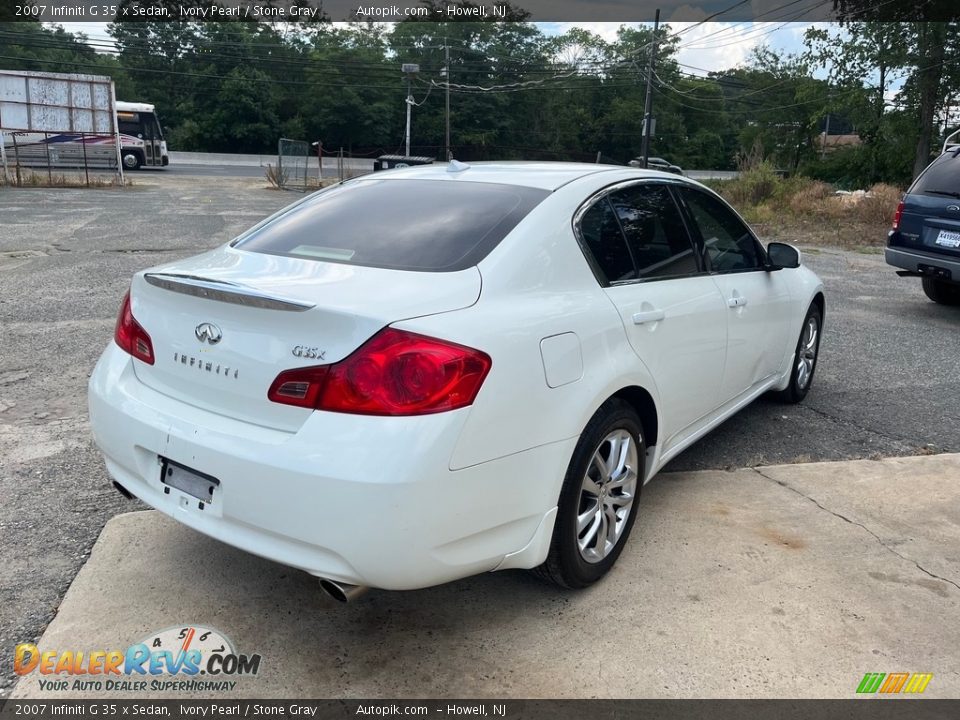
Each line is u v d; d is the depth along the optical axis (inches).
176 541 124.8
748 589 115.8
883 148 1820.9
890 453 171.6
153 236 498.9
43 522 129.3
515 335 95.5
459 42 2967.5
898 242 324.2
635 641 103.4
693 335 133.9
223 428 93.0
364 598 112.3
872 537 132.3
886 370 239.6
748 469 160.4
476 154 3065.9
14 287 319.3
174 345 100.7
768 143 2437.3
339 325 86.8
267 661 98.4
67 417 177.0
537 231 109.7
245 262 110.7
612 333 111.7
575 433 102.2
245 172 1737.2
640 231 130.0
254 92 2792.8
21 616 104.7
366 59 2952.8
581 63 3149.6
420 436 84.5
